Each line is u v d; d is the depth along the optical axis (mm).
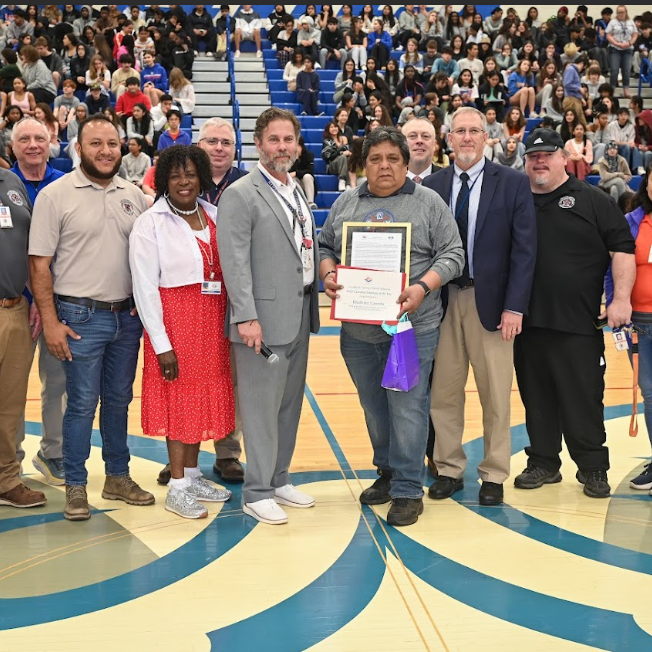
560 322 3516
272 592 2684
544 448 3756
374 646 2346
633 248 3510
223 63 12555
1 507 3504
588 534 3176
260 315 3232
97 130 3230
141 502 3512
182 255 3264
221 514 3402
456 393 3600
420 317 3297
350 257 3279
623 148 10484
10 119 9656
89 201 3279
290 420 3484
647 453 4270
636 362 3697
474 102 11398
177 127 9336
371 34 13430
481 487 3564
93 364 3328
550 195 3529
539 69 12406
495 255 3406
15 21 12211
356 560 2930
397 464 3324
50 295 3262
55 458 3844
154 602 2621
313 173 9812
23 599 2648
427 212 3291
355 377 3455
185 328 3293
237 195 3180
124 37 12008
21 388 3436
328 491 3701
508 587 2719
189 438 3338
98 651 2326
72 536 3174
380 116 9859
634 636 2408
